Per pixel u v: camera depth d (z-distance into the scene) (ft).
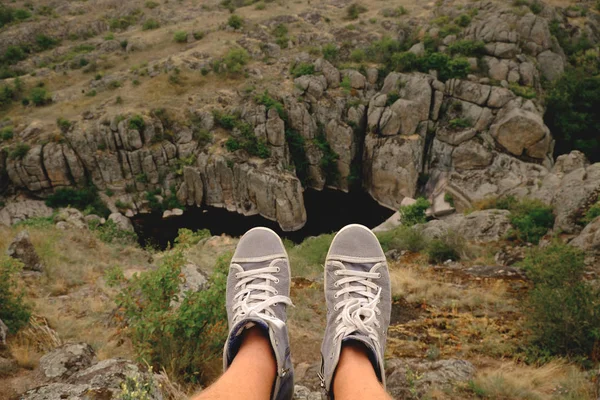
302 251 53.16
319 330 24.38
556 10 155.22
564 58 140.05
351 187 139.03
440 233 54.03
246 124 132.16
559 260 27.84
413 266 36.55
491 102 121.90
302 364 17.78
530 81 127.75
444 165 124.98
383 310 7.89
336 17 182.60
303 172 137.90
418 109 126.52
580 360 17.95
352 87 140.67
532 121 114.73
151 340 15.64
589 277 27.12
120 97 140.15
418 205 101.86
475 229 52.47
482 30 135.03
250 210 131.34
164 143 131.23
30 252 30.96
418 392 13.34
